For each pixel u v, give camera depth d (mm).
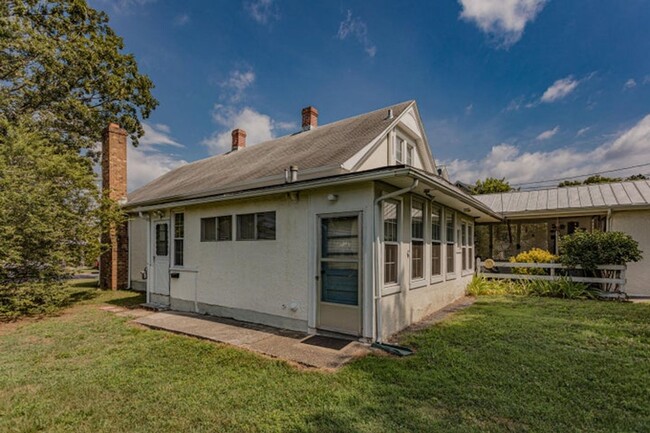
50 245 7695
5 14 12023
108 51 15281
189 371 3930
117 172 11930
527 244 13711
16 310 6934
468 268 10445
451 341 4922
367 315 4938
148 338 5363
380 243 5117
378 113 10766
